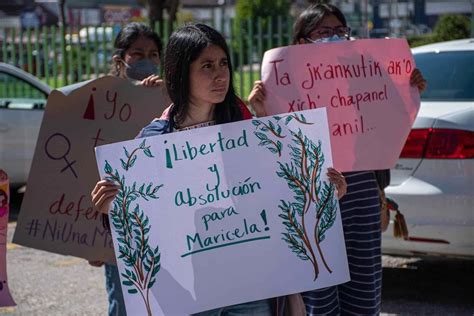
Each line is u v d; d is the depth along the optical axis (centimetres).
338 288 397
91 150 392
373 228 393
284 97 392
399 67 399
